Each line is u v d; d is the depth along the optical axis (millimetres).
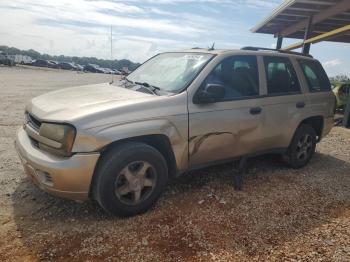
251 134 4484
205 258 2963
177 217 3627
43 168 3209
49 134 3268
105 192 3322
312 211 3979
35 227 3301
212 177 4785
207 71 4070
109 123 3275
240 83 4391
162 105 3641
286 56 5133
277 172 5238
